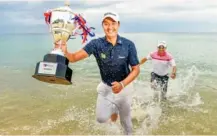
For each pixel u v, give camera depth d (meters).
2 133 4.64
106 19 3.46
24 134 4.63
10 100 6.46
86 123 5.18
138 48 19.06
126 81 3.51
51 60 3.15
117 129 4.88
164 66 6.58
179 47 20.66
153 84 6.68
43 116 5.50
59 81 3.22
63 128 4.93
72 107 6.07
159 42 6.62
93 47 3.54
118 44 3.54
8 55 15.23
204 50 17.83
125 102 3.97
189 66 11.12
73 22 3.23
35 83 8.16
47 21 3.29
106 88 3.88
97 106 3.98
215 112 5.78
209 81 8.47
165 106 6.15
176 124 5.14
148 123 5.19
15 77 8.95
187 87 7.79
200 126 5.04
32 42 28.58
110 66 3.63
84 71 10.33
